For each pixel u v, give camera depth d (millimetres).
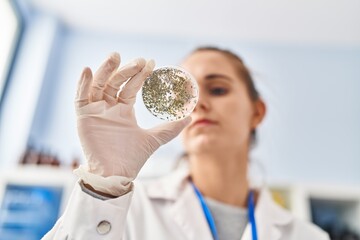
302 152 1032
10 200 724
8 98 957
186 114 333
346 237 784
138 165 304
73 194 283
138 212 440
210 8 1071
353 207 805
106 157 290
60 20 1139
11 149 890
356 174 1008
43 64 1022
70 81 1080
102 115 296
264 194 509
